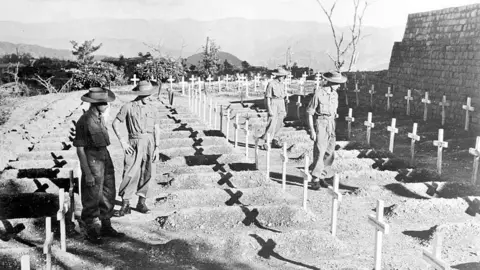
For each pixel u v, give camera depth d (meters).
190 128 17.84
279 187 10.66
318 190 10.86
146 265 6.84
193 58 54.81
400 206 9.16
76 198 9.48
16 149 13.17
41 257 6.86
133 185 8.84
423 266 6.72
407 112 20.36
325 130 10.78
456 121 17.67
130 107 8.66
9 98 23.83
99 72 33.53
